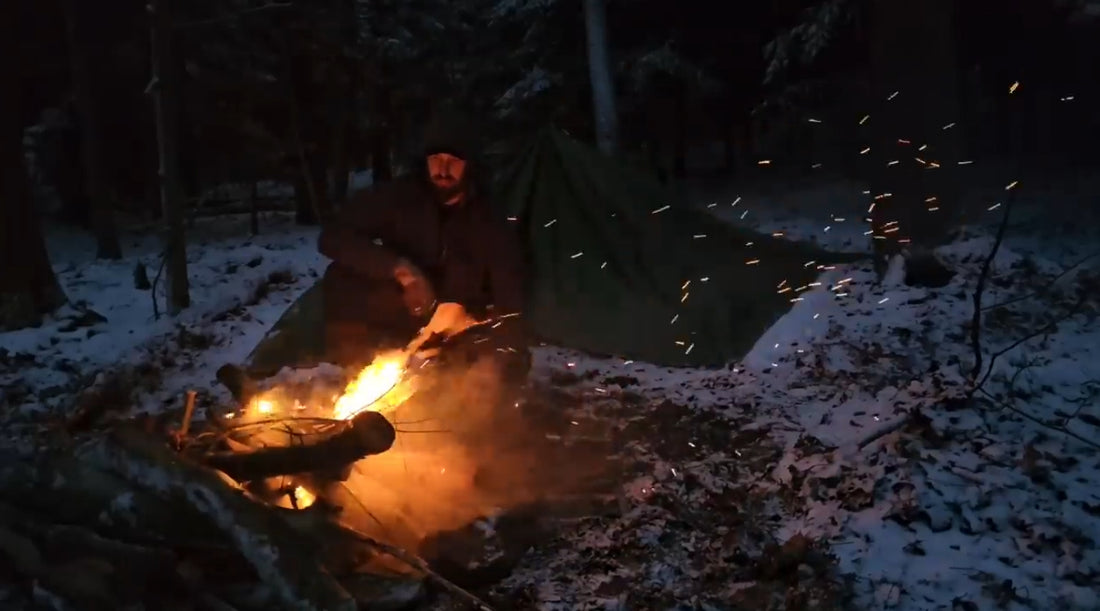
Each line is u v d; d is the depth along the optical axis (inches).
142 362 264.2
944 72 286.8
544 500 171.5
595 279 275.1
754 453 196.2
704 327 263.7
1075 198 508.1
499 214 209.2
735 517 166.6
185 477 126.2
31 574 128.0
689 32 764.0
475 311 210.8
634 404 226.1
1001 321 257.1
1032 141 721.6
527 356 210.4
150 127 757.9
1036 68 701.3
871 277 294.4
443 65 844.0
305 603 117.8
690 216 291.9
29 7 621.9
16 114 348.5
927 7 284.5
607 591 144.2
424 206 205.5
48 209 830.5
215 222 827.4
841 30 650.2
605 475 183.9
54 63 665.6
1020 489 169.2
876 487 170.9
